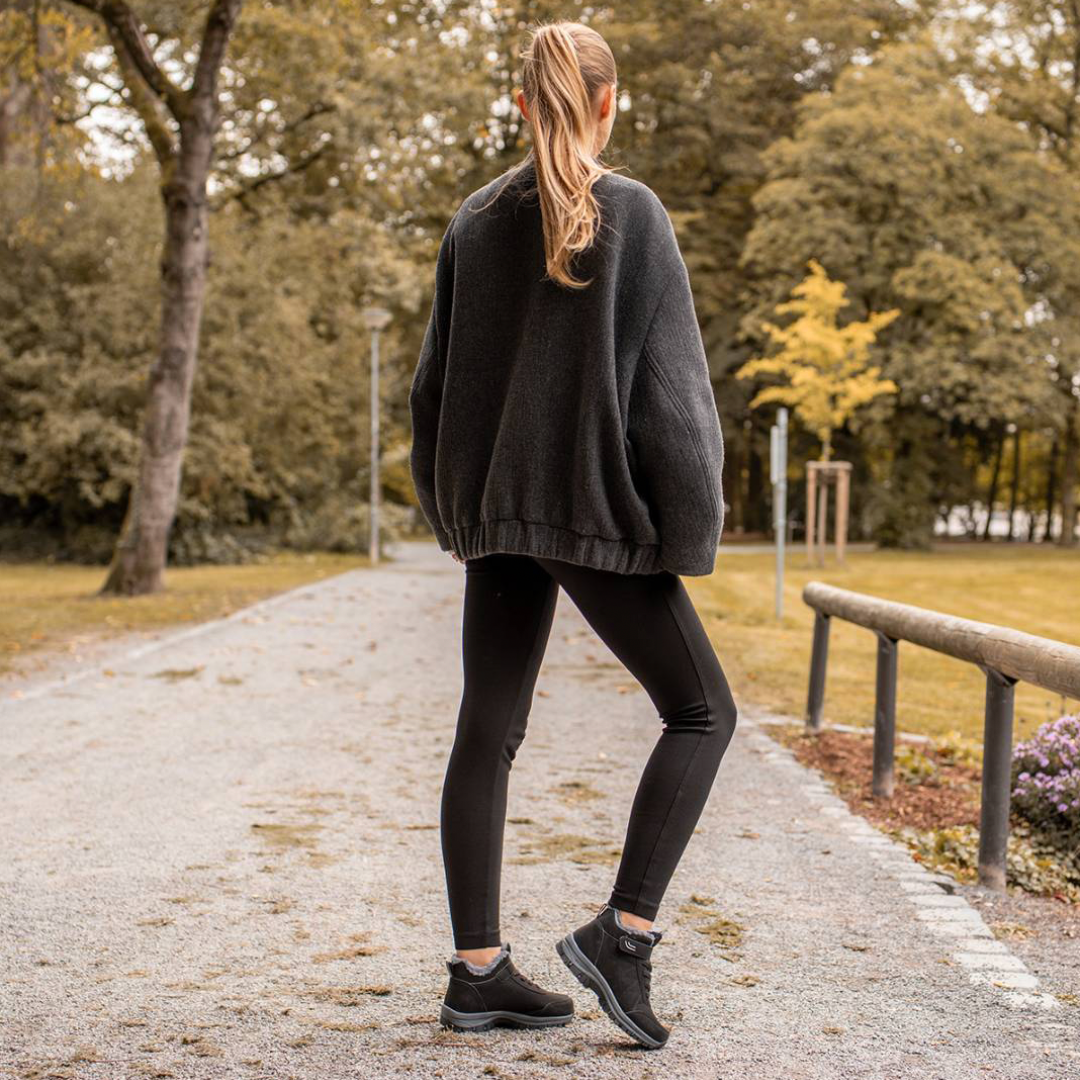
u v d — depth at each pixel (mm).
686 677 2277
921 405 33438
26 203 23625
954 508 48250
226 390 25578
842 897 3512
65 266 24578
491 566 2369
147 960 2893
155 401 15398
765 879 3689
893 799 4809
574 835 4145
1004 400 29875
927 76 32062
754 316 32406
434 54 21703
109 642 10156
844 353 24938
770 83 36594
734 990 2736
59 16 15609
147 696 7301
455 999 2402
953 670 9352
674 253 2189
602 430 2146
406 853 3898
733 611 13992
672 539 2154
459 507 2303
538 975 2805
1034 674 3299
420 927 3160
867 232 31547
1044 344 30469
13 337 24422
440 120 22016
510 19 20219
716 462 2154
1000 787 3641
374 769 5238
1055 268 31203
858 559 27781
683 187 37250
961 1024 2547
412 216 29844
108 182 25047
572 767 5355
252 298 25641
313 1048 2363
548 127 2180
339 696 7391
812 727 6273
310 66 19578
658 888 2271
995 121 31328
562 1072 2252
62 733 6055
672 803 2262
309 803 4590
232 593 15898
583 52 2219
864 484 37188
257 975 2791
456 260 2320
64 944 3006
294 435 27188
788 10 35781
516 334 2244
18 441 24109
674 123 35688
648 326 2156
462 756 2373
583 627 11852
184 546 25531
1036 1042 2453
